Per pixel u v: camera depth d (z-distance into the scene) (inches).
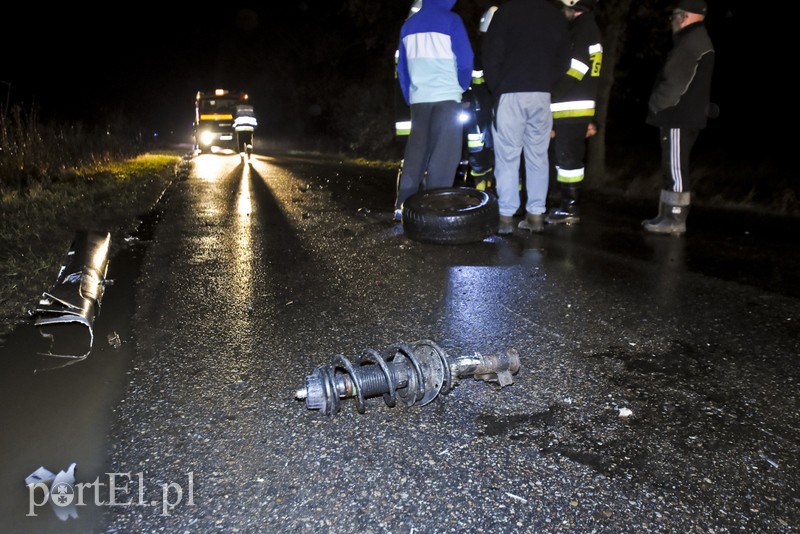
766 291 187.3
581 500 90.2
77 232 196.5
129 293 180.7
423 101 272.1
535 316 163.3
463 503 89.2
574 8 276.1
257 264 214.5
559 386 124.5
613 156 745.6
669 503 89.8
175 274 201.2
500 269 209.6
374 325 155.8
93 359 135.3
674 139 272.2
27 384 123.3
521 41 249.0
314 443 103.9
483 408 115.8
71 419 110.4
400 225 287.7
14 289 170.4
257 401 117.3
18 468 96.9
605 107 517.3
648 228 285.0
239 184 470.9
